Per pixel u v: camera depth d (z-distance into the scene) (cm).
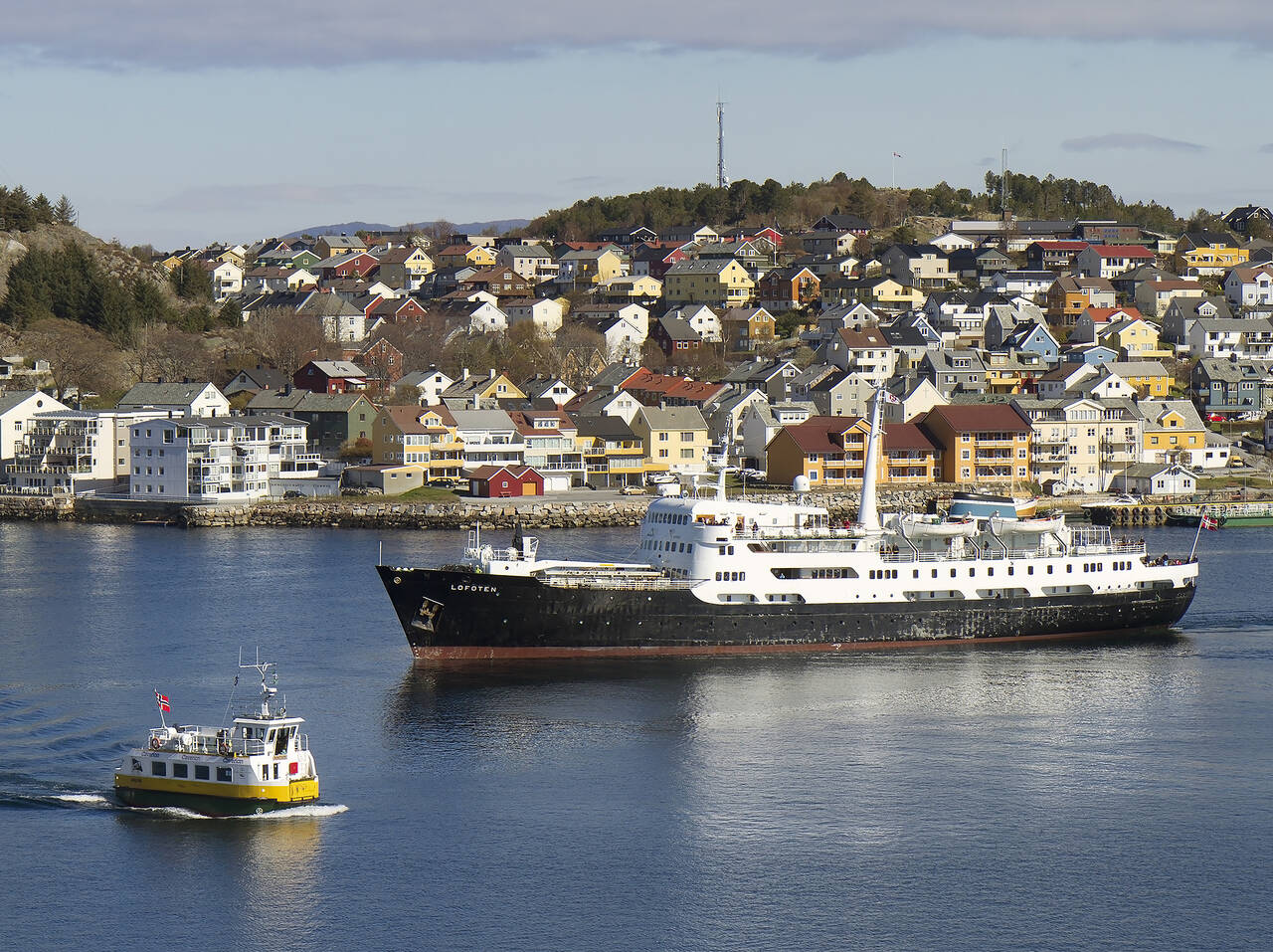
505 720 18025
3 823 14825
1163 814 15475
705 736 17575
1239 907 13538
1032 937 13025
